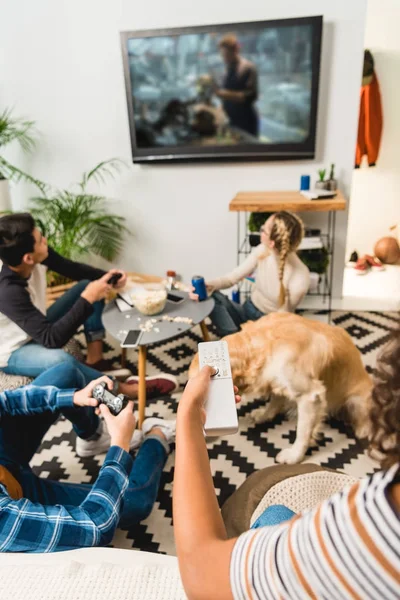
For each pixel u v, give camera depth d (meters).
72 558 0.83
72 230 2.95
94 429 1.67
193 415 0.53
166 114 2.82
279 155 2.81
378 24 3.37
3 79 2.92
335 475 1.36
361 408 1.75
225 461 1.73
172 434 1.68
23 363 1.82
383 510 0.32
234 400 0.77
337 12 2.52
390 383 0.40
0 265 1.85
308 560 0.33
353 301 3.06
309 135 2.74
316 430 1.69
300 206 2.49
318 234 2.80
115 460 1.12
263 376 1.56
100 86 2.87
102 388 1.29
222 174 2.95
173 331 1.84
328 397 1.73
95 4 2.68
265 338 1.57
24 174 3.01
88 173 3.09
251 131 2.79
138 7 2.66
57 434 1.94
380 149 3.70
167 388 2.10
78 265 2.25
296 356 1.55
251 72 2.65
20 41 2.82
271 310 2.25
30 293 1.91
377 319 2.80
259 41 2.58
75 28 2.75
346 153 2.79
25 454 1.36
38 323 1.78
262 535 0.38
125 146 2.99
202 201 3.04
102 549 0.85
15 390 1.33
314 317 2.83
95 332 2.30
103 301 2.29
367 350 2.44
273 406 1.92
